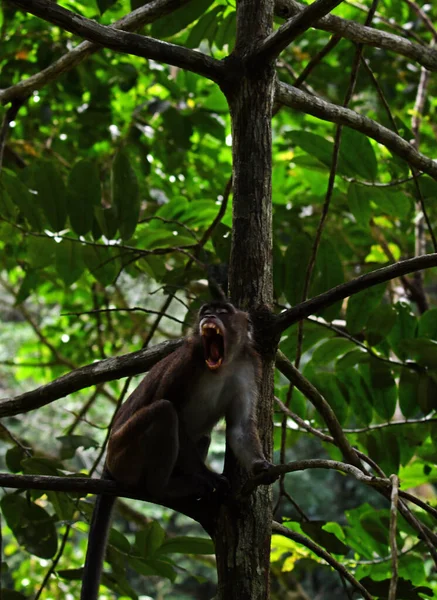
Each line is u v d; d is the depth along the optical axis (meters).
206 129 9.83
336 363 7.14
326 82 11.31
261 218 4.96
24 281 9.86
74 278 7.71
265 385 4.91
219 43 7.78
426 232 11.41
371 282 4.56
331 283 6.88
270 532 4.52
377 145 10.30
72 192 6.88
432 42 11.68
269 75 5.16
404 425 7.11
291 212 10.72
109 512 6.16
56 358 12.73
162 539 6.58
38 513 6.77
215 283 6.50
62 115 11.67
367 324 6.88
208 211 9.23
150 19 6.09
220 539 4.50
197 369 5.74
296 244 6.85
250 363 5.67
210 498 4.73
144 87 11.99
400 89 12.05
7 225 8.91
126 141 10.79
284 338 7.38
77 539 18.09
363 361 7.04
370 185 7.36
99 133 10.70
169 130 9.60
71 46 10.52
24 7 4.71
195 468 5.46
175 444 5.52
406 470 7.68
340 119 5.87
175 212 9.20
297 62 11.77
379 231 10.94
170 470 5.48
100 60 10.24
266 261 4.91
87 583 5.98
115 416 6.94
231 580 4.37
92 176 6.88
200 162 11.63
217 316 5.72
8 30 10.91
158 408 5.57
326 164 7.38
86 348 12.87
